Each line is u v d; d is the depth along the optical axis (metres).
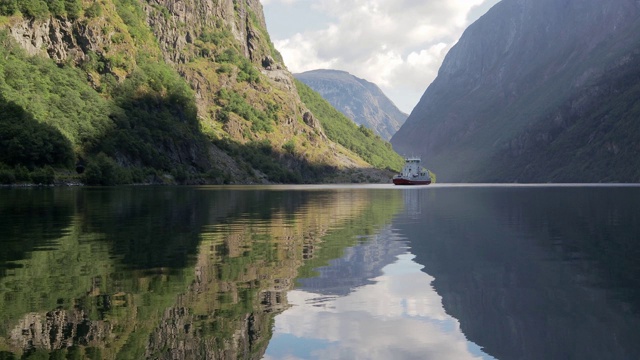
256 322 14.98
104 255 25.47
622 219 45.12
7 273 21.02
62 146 151.00
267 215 50.91
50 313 15.41
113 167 160.75
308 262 24.22
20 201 69.38
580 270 22.02
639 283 19.33
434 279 20.64
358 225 41.50
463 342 13.49
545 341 13.44
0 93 155.00
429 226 40.84
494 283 19.84
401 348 13.19
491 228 38.94
